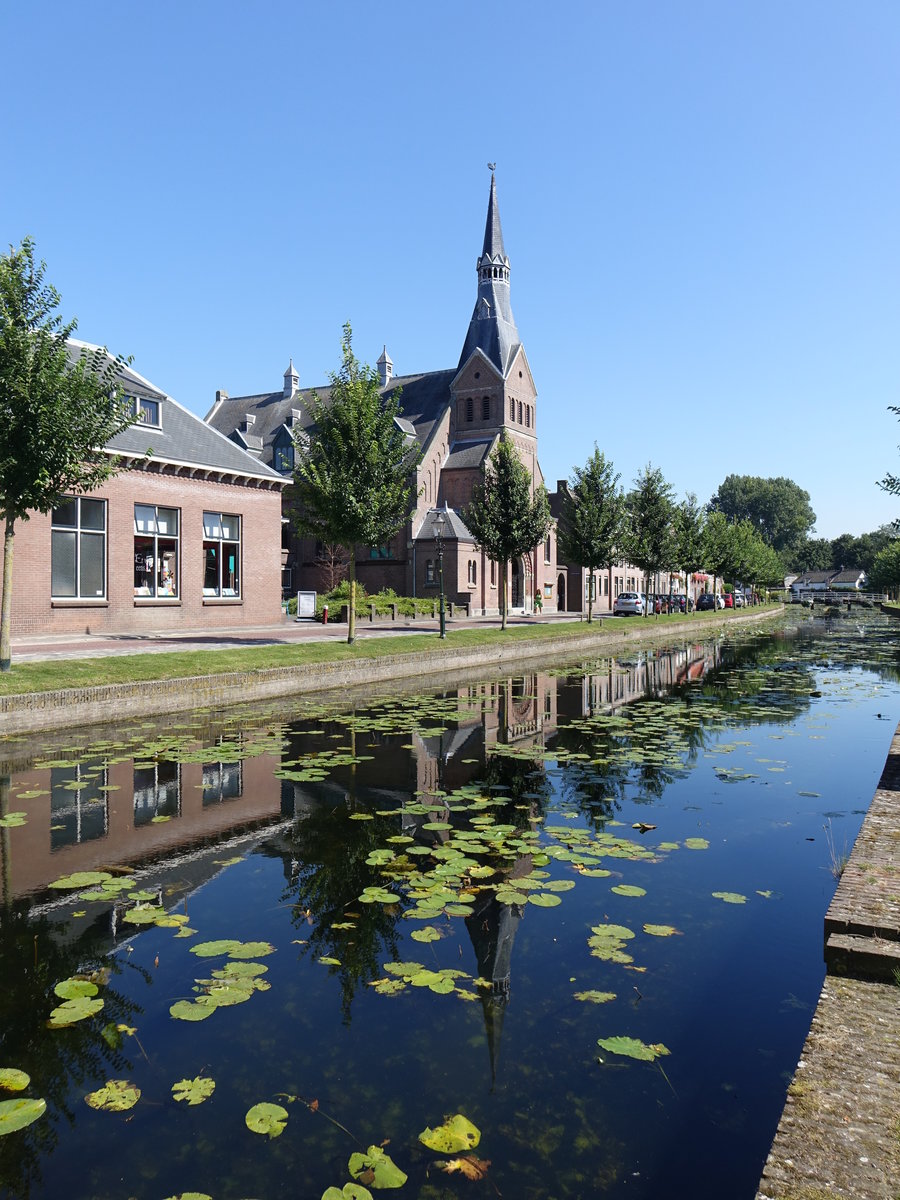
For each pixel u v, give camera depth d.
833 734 12.84
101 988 4.62
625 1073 3.81
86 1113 3.53
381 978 4.74
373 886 6.20
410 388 60.84
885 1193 2.47
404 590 50.81
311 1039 4.12
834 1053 3.27
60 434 14.03
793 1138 2.74
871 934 4.27
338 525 21.88
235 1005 4.42
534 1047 4.04
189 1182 3.10
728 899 5.95
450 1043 4.07
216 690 15.40
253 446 57.44
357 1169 3.14
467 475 54.59
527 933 5.36
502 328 57.56
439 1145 3.28
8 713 12.01
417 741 12.05
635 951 5.09
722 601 74.88
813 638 38.56
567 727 13.33
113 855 6.93
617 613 56.03
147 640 21.66
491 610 52.91
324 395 61.19
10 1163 3.21
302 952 5.09
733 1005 4.44
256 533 29.44
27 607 21.77
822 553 162.25
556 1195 3.01
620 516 39.16
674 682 20.11
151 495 25.17
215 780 9.54
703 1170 3.16
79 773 9.84
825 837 7.52
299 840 7.34
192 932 5.37
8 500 14.01
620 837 7.48
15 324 13.75
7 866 6.66
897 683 19.94
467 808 8.38
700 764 10.61
